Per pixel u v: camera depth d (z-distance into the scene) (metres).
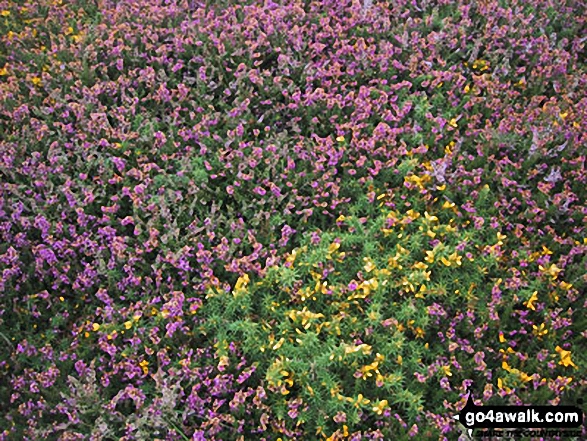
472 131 6.09
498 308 5.07
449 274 5.20
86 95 6.15
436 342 5.00
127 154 5.86
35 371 4.91
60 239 5.46
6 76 6.70
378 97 6.45
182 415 4.53
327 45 6.97
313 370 4.59
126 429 4.54
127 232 5.61
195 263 5.37
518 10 7.25
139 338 4.88
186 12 7.34
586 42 7.32
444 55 6.98
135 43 6.87
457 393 4.71
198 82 6.42
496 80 6.50
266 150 5.88
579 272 5.23
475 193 5.64
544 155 5.88
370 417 4.61
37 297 5.27
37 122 6.04
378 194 5.78
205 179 5.72
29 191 5.54
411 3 7.37
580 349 4.96
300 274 5.21
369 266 5.03
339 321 4.87
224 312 5.04
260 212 5.46
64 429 4.53
